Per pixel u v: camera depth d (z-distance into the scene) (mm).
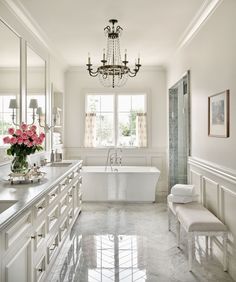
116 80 6594
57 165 4570
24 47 3664
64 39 4578
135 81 6582
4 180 2799
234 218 2775
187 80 4445
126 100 6715
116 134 6633
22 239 1919
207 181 3572
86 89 6598
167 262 3113
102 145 6695
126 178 5750
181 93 5301
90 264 3049
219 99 3137
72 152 6641
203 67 3729
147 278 2762
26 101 3717
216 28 3229
